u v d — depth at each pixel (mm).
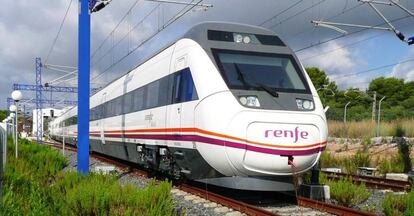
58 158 20516
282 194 11375
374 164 21500
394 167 19203
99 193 8164
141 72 16594
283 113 9938
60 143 55531
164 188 9062
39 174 12930
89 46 15977
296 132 9820
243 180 9922
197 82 10805
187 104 11258
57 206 8211
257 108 9867
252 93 10109
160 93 13641
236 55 10992
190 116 11016
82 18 15883
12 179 9547
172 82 12547
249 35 11555
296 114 10023
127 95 18438
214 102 10133
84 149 15750
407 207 8758
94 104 27594
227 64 10734
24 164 13867
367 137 30047
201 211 9781
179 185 13234
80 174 11828
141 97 16016
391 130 31844
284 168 9719
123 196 8289
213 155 10094
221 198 10562
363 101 69250
